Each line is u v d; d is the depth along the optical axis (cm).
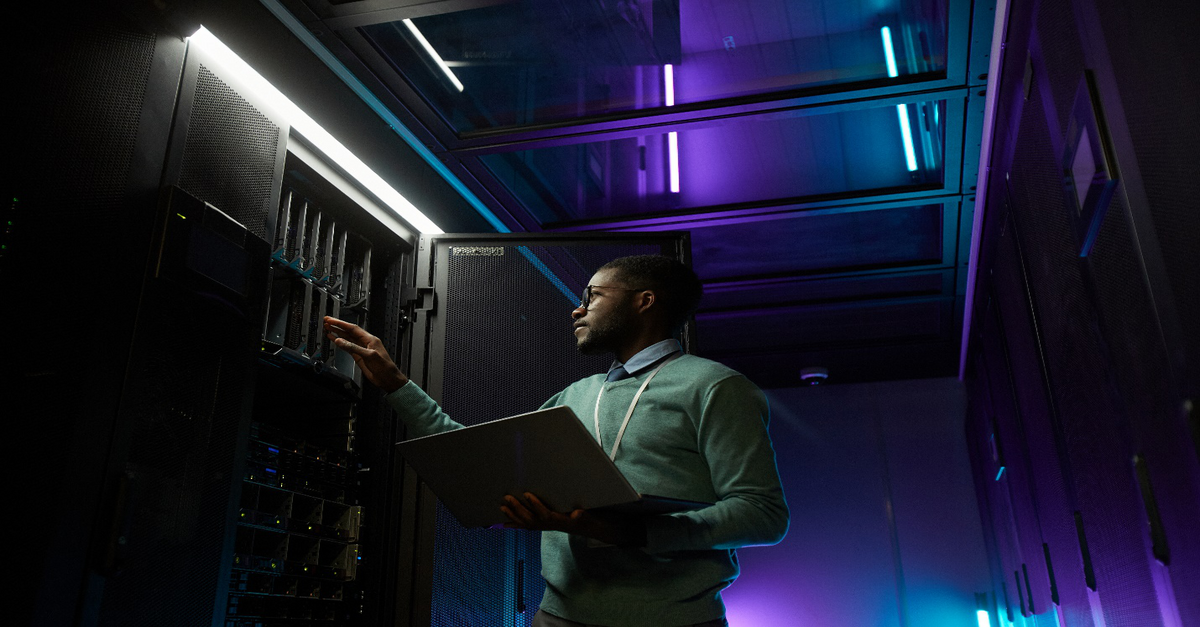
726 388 147
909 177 359
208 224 209
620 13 271
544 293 312
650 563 139
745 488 136
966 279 452
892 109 317
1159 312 150
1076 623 328
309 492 257
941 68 284
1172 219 138
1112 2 153
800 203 371
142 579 178
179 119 210
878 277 454
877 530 584
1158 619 202
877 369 607
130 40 201
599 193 371
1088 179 183
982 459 528
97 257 180
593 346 176
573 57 289
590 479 121
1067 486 292
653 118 310
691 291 184
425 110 298
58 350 169
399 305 304
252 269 224
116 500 173
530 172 353
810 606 573
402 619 259
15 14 174
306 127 262
